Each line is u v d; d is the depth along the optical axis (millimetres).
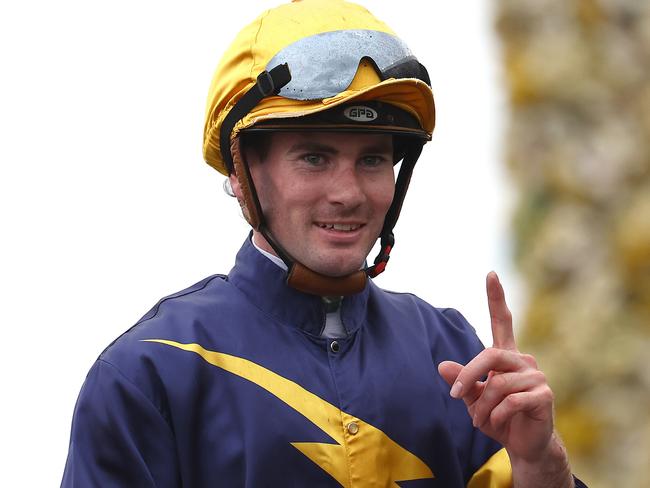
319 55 7504
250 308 7746
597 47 9953
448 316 8352
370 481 7527
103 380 7480
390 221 7906
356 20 7660
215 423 7496
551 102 9992
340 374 7672
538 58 10008
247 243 7941
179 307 7734
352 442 7547
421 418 7754
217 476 7453
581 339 9891
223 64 7758
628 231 9828
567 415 9906
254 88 7551
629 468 9781
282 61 7520
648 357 9820
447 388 7969
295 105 7477
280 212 7602
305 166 7527
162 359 7516
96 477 7371
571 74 9938
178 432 7465
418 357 7938
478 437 7988
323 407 7566
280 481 7434
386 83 7438
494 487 7863
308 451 7469
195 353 7547
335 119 7453
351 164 7539
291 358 7641
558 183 9984
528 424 7508
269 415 7484
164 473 7438
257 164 7656
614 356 9836
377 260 7891
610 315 9875
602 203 9922
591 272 9922
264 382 7555
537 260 10008
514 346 7570
